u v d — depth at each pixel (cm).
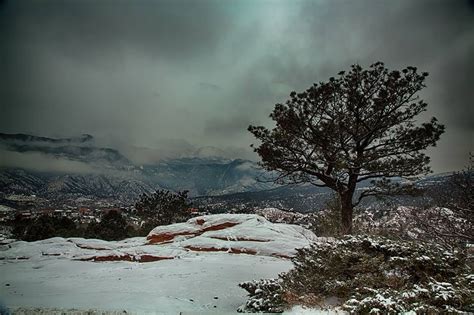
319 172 1827
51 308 661
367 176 1767
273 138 1822
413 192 1589
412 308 531
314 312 621
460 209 971
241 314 639
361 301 556
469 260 743
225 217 2116
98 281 988
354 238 776
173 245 1717
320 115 1823
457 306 538
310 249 858
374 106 1764
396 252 704
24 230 2988
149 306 689
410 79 1731
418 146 1705
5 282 981
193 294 833
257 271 1125
